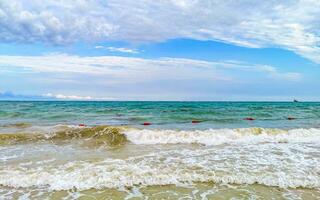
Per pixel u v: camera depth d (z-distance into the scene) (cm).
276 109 4212
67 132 1385
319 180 724
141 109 4122
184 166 844
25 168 822
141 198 613
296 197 621
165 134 1355
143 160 920
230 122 2236
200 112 3409
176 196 625
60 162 892
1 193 645
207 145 1205
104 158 950
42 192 651
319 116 2881
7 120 2344
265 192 651
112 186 686
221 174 766
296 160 931
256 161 914
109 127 1423
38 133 1371
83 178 729
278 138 1357
